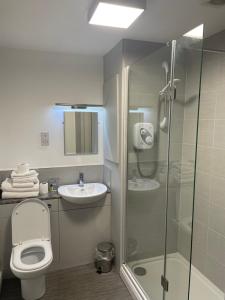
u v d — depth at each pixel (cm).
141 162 229
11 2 152
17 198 234
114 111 241
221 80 196
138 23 184
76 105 263
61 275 246
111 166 262
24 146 261
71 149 276
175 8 160
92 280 239
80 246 262
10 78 249
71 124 273
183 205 189
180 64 176
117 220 249
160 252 201
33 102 259
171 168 206
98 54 270
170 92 193
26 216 229
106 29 195
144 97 216
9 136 255
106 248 258
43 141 266
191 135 183
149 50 227
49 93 263
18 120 256
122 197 237
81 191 267
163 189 212
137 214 233
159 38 217
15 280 236
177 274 172
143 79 213
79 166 279
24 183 236
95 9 152
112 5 146
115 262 260
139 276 222
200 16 172
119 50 225
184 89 179
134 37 214
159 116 210
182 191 191
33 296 209
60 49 251
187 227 177
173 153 203
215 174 206
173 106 196
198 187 229
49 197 243
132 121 227
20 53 248
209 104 210
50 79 262
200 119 221
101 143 287
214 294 205
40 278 210
